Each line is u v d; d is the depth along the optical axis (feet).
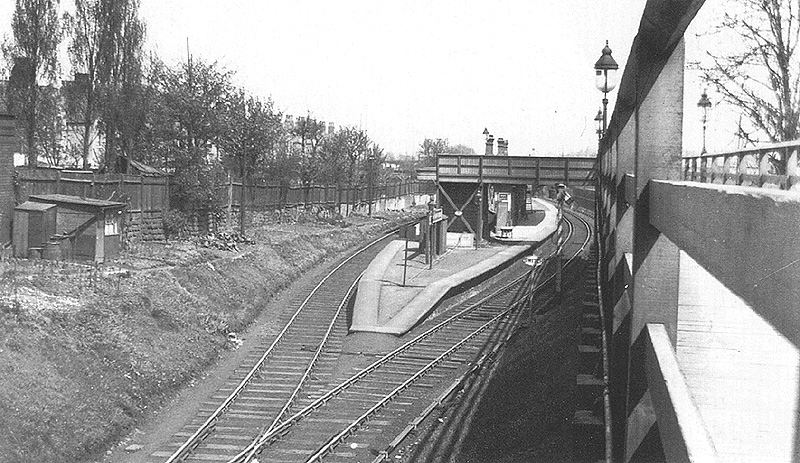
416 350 74.18
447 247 145.18
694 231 17.26
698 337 28.58
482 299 101.19
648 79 26.58
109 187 94.53
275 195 158.92
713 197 15.14
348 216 201.26
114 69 119.24
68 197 84.02
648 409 26.63
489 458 44.09
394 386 61.36
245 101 135.33
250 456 43.55
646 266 26.71
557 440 42.91
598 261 86.38
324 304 96.78
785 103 32.22
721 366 25.05
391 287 102.17
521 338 74.74
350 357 70.85
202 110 118.83
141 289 70.79
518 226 189.78
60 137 140.36
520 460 41.50
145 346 59.93
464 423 51.24
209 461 43.52
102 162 137.08
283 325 84.38
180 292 76.89
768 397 22.04
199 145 121.70
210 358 66.90
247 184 142.61
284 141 170.40
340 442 47.88
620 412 34.65
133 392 52.29
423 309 88.58
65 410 44.55
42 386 45.34
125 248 93.09
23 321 52.54
